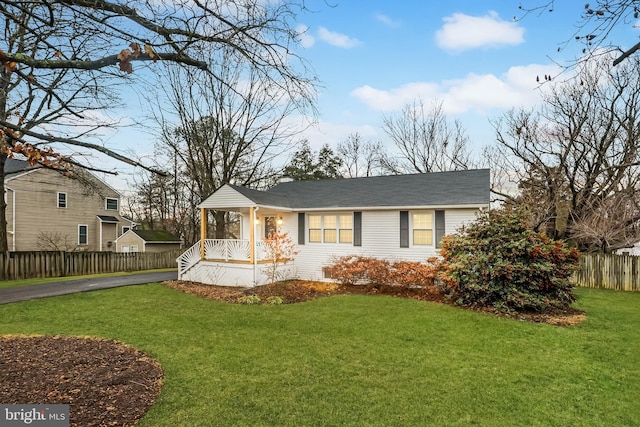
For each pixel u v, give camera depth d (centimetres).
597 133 1634
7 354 546
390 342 652
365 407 414
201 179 2030
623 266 1301
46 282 1422
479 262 917
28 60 203
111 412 385
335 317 835
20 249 2205
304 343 644
